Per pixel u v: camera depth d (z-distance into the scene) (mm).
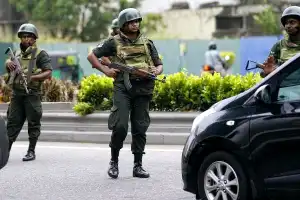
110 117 11172
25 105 13305
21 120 13406
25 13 51656
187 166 8898
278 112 7969
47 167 12867
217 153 8570
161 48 44812
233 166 8391
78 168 12742
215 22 53781
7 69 13375
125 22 11016
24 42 13078
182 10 53719
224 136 8375
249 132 8188
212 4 53719
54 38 49656
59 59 41469
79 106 16500
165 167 12773
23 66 13102
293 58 8117
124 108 11031
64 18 49156
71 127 16656
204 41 43812
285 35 10773
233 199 8430
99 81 16750
